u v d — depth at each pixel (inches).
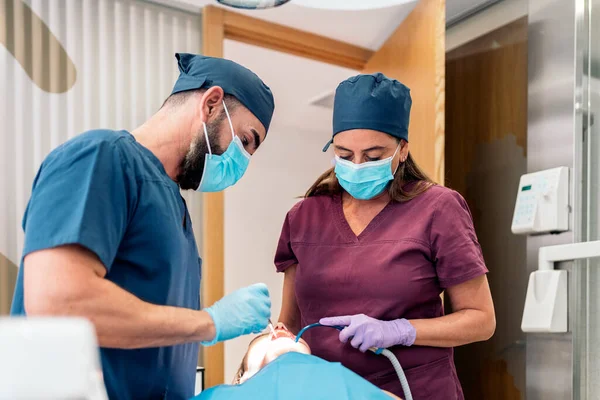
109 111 79.7
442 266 50.5
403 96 53.8
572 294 66.1
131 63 81.7
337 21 91.7
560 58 73.5
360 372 49.9
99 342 31.9
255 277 157.8
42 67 75.4
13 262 72.0
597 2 70.2
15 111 73.3
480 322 49.2
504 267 80.4
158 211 38.2
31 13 74.9
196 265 44.9
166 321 34.1
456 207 51.6
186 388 42.2
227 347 150.1
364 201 56.3
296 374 29.9
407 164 56.7
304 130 172.2
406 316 50.8
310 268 54.1
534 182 73.4
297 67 123.3
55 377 12.8
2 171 71.9
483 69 87.7
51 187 33.1
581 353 65.3
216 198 85.8
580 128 69.6
